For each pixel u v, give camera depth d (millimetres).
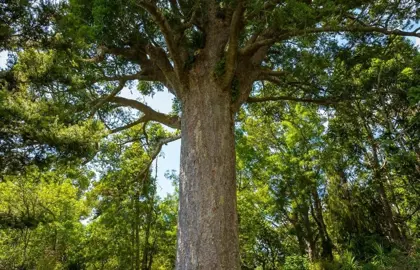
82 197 18203
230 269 6023
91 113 8797
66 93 7902
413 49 9688
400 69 9547
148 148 14297
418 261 9859
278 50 10281
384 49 9594
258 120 19562
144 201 17453
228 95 7773
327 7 7016
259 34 8914
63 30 6480
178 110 12586
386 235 16578
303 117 18203
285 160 19312
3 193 14266
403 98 9984
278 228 24672
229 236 6293
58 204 17469
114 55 10062
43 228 18062
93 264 20672
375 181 16109
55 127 6039
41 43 6160
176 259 6344
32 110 5895
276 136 20453
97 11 7227
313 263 17594
